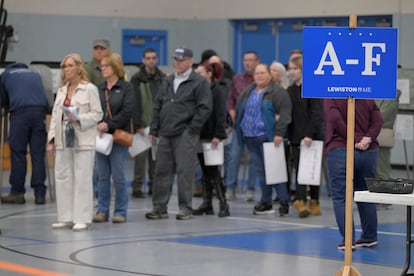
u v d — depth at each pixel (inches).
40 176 783.1
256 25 1286.9
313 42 436.8
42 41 1206.3
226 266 498.6
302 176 693.9
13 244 568.7
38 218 693.3
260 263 508.4
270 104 709.3
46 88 809.5
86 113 623.5
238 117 733.3
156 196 693.9
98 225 655.8
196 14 1315.2
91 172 628.7
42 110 783.7
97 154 664.4
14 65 792.3
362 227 565.9
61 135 625.9
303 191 714.8
